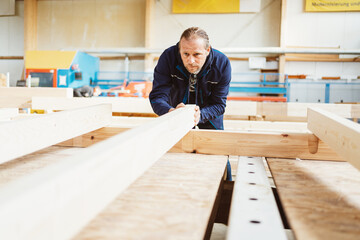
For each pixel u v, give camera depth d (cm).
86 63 529
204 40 141
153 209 67
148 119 212
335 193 79
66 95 214
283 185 86
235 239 52
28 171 96
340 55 555
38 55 492
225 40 584
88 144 139
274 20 570
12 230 30
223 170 100
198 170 99
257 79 579
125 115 333
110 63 621
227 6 577
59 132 106
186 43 139
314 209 69
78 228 41
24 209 31
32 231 32
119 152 51
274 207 66
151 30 584
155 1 598
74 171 39
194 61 143
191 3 585
